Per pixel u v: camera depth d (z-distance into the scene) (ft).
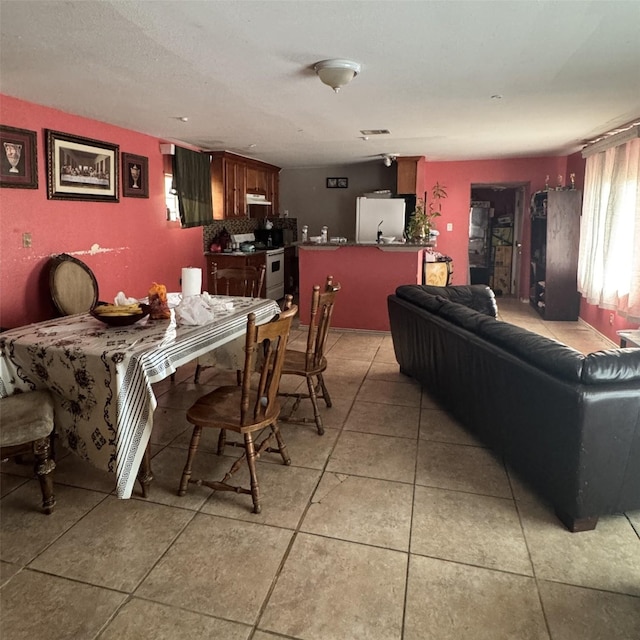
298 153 21.24
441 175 24.62
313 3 6.43
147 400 6.77
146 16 6.86
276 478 8.13
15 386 7.67
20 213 11.64
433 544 6.49
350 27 7.24
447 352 9.79
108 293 14.87
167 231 17.83
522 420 7.34
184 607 5.49
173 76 9.69
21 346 7.38
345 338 17.49
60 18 6.92
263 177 24.66
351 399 11.62
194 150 19.15
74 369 7.03
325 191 26.73
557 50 8.23
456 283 25.23
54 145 12.41
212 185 20.48
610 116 13.55
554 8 6.60
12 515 7.16
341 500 7.50
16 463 8.64
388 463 8.59
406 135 16.66
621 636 5.09
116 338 7.69
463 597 5.61
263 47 8.07
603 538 6.61
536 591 5.69
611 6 6.54
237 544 6.52
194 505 7.41
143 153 16.16
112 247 14.89
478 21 7.02
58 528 6.86
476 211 30.68
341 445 9.27
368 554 6.31
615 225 15.58
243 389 7.04
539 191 22.75
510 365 7.39
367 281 18.06
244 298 11.82
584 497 6.44
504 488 7.81
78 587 5.77
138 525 6.93
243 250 21.74
